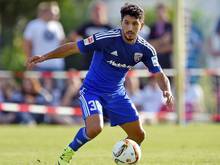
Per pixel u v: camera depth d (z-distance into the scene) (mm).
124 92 23969
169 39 51188
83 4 93375
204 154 29672
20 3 71750
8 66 71125
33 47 48812
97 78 23625
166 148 32750
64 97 49094
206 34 88312
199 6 98375
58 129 43812
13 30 73188
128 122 23797
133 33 22875
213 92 53750
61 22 89750
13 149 32062
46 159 27406
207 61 76562
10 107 48312
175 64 47719
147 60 23922
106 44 23234
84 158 27828
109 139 37344
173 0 47750
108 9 108938
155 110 50375
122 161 22453
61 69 50000
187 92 52375
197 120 52812
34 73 48812
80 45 23359
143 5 101062
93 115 22641
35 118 49031
